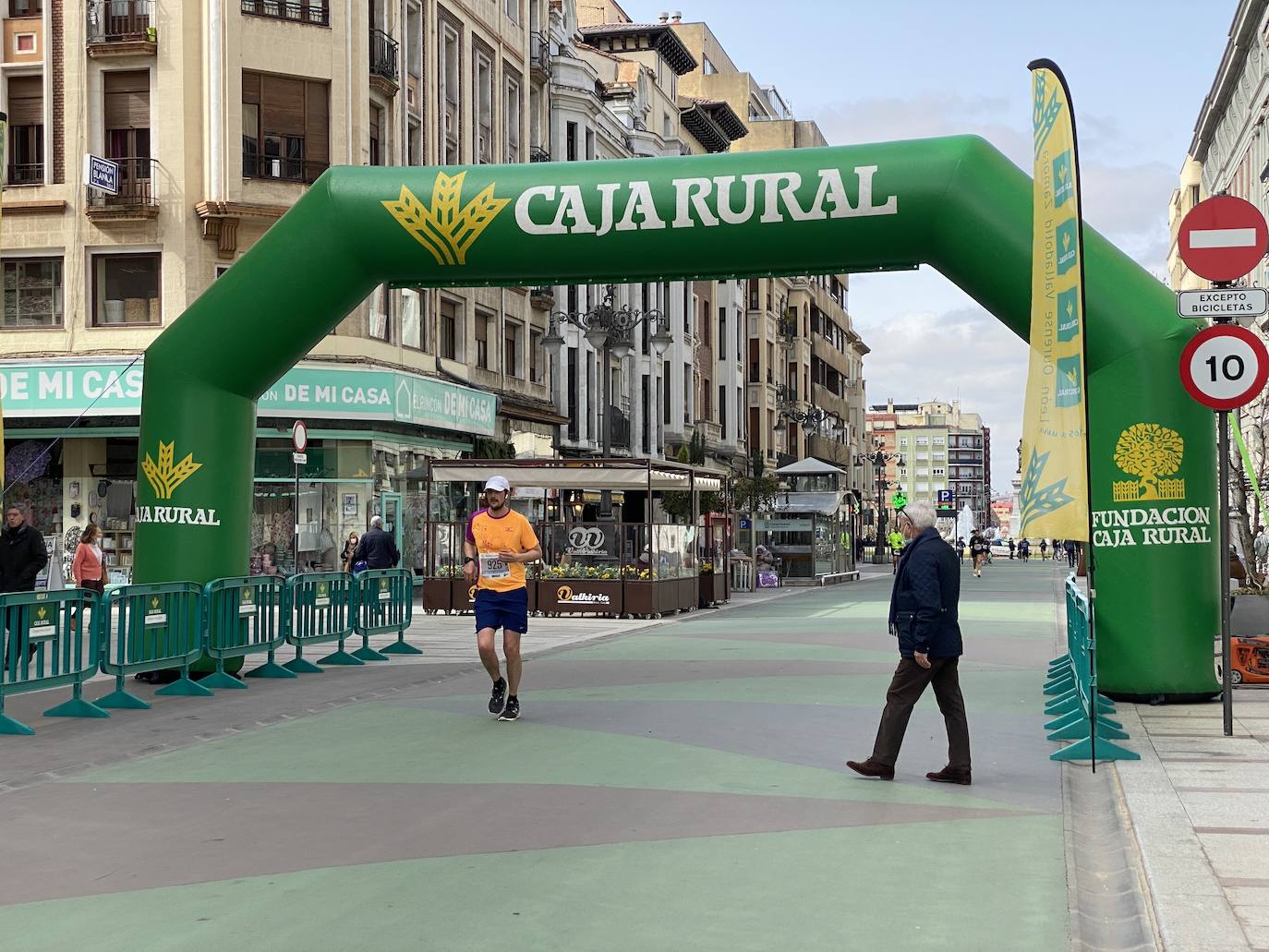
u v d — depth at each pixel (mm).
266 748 10797
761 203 13867
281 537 33219
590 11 69000
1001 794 8844
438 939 5746
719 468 68562
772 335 80250
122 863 7117
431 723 12031
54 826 8016
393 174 14992
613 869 6895
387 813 8266
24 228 32812
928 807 8422
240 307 15359
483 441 40969
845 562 51656
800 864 7000
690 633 23172
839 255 14094
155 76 32875
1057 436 10492
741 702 13391
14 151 33094
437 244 14734
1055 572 61875
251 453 16078
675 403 62281
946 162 13648
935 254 13977
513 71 46156
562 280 14945
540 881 6668
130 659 13250
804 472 45750
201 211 32625
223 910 6223
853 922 5973
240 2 33156
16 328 32938
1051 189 10719
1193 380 10859
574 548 27688
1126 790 8602
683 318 63812
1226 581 10961
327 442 33844
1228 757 9914
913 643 9156
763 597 36625
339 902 6316
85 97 32688
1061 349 10453
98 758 10359
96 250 32812
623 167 14375
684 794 8797
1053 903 6289
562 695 14039
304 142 34156
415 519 36438
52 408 32094
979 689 14602
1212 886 6238
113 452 32938
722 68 93688
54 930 5945
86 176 31766
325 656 18484
